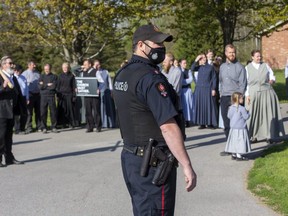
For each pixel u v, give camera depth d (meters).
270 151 9.83
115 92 4.03
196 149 10.68
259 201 6.70
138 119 3.84
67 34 21.11
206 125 14.01
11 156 9.55
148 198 3.83
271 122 10.74
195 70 14.33
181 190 7.33
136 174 3.86
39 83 14.23
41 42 22.66
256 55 10.83
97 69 14.25
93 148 11.24
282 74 37.75
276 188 7.13
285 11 18.98
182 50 27.28
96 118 13.98
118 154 10.41
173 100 3.87
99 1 19.64
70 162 9.69
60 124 14.88
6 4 21.11
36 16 21.30
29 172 8.86
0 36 23.67
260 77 10.74
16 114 9.59
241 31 29.03
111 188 7.59
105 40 22.83
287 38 43.34
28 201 7.00
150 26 3.99
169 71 12.26
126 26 21.94
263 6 19.92
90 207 6.64
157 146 3.83
